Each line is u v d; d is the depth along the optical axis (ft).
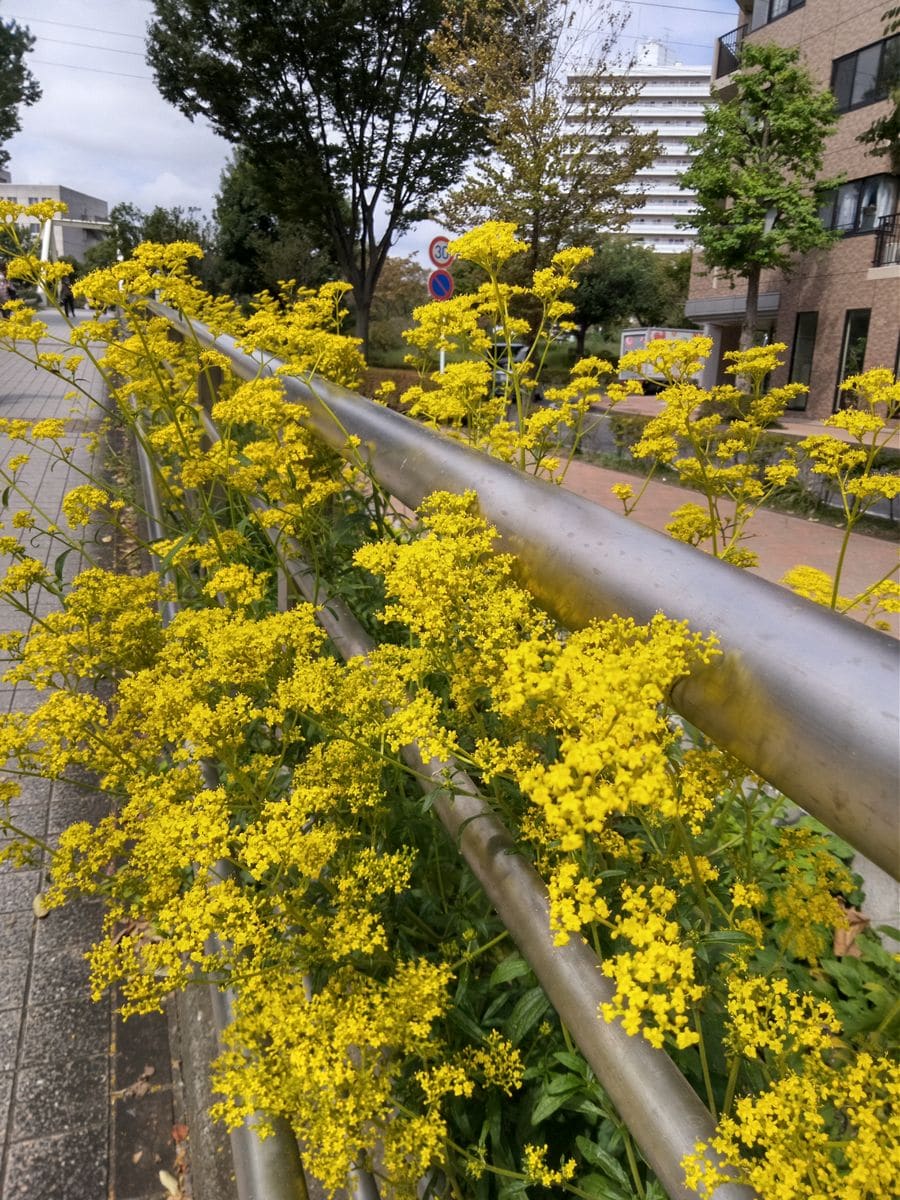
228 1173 5.47
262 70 69.72
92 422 33.53
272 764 4.63
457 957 4.60
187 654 5.38
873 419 6.44
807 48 77.10
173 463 12.79
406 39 68.08
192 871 4.44
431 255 37.37
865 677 1.77
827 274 75.82
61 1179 5.72
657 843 4.23
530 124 60.95
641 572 2.49
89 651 6.69
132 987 3.54
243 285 147.33
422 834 5.15
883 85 69.15
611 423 42.42
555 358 144.77
